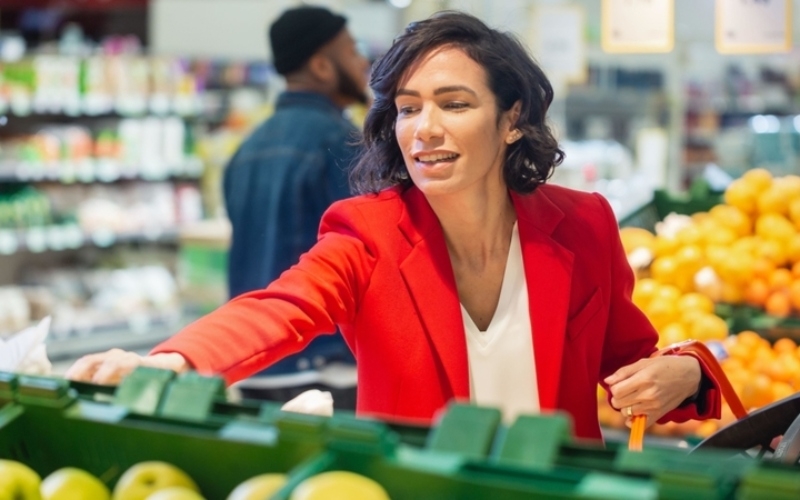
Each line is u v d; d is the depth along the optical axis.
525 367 1.90
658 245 3.31
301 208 3.40
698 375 1.87
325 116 3.48
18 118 6.12
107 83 6.13
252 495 1.04
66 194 6.19
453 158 1.80
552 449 1.00
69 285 6.31
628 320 2.04
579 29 4.25
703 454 0.99
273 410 1.16
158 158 6.38
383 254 1.87
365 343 1.88
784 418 1.69
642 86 6.09
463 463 1.00
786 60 6.50
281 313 1.70
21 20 7.01
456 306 1.86
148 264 6.64
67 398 1.24
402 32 1.89
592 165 5.57
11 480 1.08
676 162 6.01
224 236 6.16
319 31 3.54
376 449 1.03
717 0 3.56
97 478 1.22
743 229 3.33
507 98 1.86
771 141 6.18
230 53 7.55
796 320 3.04
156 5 7.32
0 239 5.79
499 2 4.48
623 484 0.94
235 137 6.52
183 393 1.20
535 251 1.91
